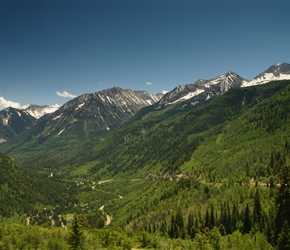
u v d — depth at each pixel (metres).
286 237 148.50
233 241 166.62
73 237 160.38
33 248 173.38
